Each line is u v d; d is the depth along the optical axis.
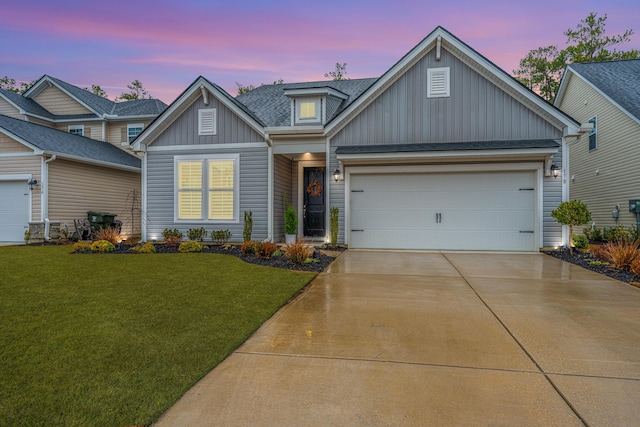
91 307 4.46
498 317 4.22
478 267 7.48
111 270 6.84
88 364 2.93
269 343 3.48
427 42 9.96
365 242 10.52
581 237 9.25
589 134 15.38
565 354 3.21
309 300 5.00
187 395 2.53
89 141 16.67
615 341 3.50
